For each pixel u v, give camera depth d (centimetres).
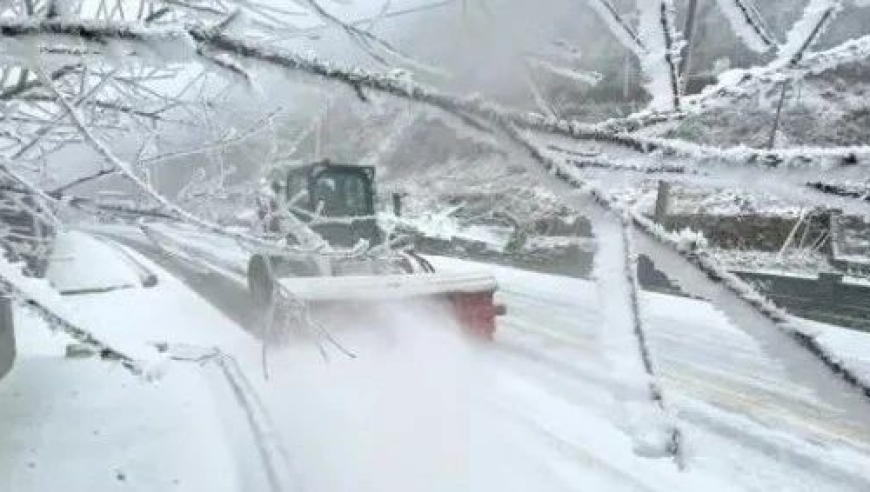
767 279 1129
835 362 90
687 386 653
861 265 1398
